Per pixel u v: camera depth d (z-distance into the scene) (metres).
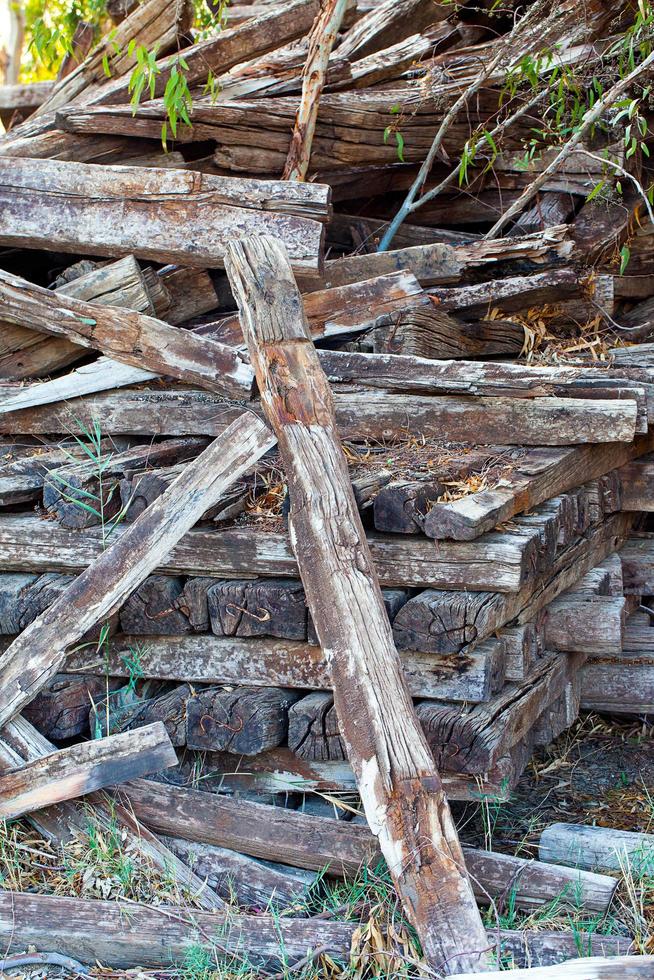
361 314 4.43
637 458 4.68
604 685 4.38
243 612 3.42
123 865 3.25
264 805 3.34
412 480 3.46
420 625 3.22
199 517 3.34
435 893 2.74
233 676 3.53
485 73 5.02
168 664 3.59
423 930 2.73
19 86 6.55
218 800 3.38
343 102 5.19
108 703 3.58
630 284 5.55
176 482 3.35
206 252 4.34
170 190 4.35
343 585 3.00
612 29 5.52
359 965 2.92
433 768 2.84
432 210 5.83
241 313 3.29
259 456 3.32
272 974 3.00
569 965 2.57
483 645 3.35
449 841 2.79
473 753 3.18
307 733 3.34
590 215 5.37
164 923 3.10
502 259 4.81
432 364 4.00
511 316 4.96
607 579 4.29
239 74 5.16
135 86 4.64
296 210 4.29
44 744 3.46
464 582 3.26
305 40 5.75
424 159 5.50
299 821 3.29
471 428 3.96
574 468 3.94
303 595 3.35
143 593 3.53
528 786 4.16
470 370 3.95
